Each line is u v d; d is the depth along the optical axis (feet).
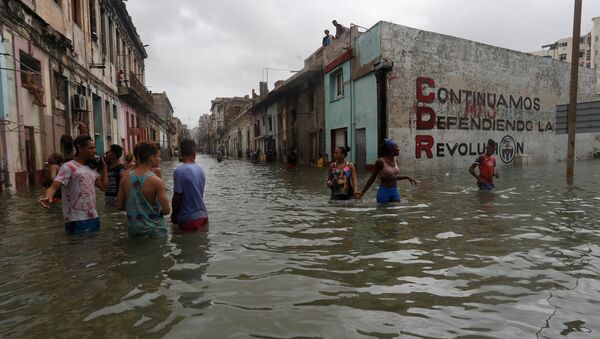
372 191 26.66
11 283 9.32
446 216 17.03
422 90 51.47
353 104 56.13
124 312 7.63
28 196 26.12
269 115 107.04
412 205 19.95
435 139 52.90
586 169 46.68
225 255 11.51
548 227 14.71
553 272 9.71
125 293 8.62
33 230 15.23
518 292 8.46
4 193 27.78
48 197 13.44
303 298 8.29
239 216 18.10
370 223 15.83
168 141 190.70
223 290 8.75
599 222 15.58
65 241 13.34
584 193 24.12
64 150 18.06
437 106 52.95
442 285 8.95
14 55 30.71
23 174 31.22
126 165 26.11
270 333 6.72
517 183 30.42
